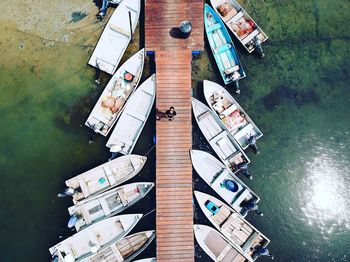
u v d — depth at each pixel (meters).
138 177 26.88
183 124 26.23
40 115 27.81
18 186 27.23
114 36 27.52
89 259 25.27
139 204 26.56
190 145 26.09
